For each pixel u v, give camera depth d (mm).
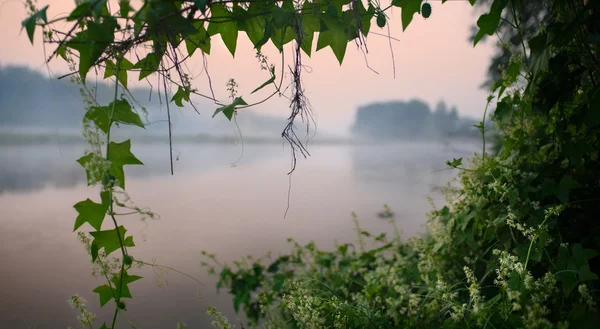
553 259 1017
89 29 711
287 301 1172
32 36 672
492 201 1296
